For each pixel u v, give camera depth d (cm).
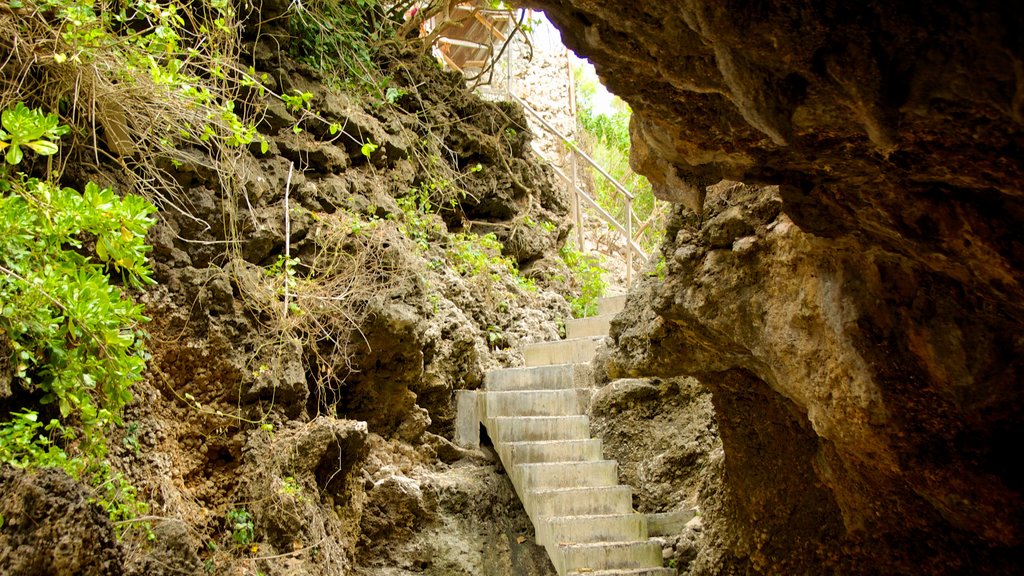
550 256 937
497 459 714
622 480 709
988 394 342
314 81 694
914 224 312
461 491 659
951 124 251
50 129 363
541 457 688
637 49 273
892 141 251
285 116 638
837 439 409
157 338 482
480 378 751
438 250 777
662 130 321
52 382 357
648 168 367
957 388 346
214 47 541
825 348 391
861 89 240
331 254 607
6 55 430
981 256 300
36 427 351
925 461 382
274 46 661
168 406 486
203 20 586
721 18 236
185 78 478
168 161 508
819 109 264
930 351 348
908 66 234
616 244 1231
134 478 434
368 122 736
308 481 520
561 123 1269
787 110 259
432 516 638
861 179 307
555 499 650
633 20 260
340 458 543
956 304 338
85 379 362
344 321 594
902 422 376
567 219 998
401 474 636
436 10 865
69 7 420
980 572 415
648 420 717
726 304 438
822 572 500
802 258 398
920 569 445
